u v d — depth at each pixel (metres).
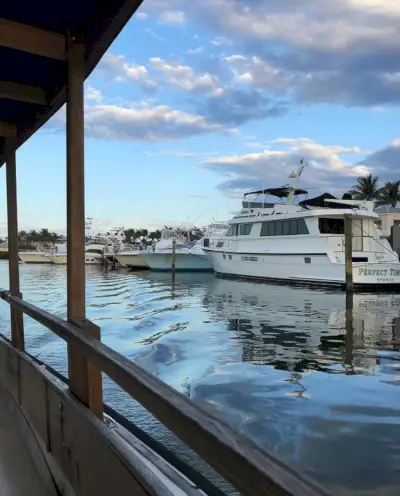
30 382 2.95
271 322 14.73
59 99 2.92
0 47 2.45
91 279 33.47
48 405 2.52
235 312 16.94
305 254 25.08
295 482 0.78
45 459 2.53
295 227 25.59
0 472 2.54
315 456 4.89
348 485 4.39
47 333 11.26
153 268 39.16
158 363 9.13
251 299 20.70
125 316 15.93
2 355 4.00
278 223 26.52
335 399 6.82
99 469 1.77
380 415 6.11
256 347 10.84
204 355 9.91
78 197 2.33
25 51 2.39
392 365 9.18
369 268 23.42
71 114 2.32
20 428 3.01
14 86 3.02
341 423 5.84
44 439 2.59
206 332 12.83
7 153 4.03
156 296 22.30
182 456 3.72
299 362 9.37
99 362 1.62
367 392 7.20
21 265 56.91
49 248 61.72
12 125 3.82
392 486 4.33
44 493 2.27
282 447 5.15
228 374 8.30
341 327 13.87
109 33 2.08
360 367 9.00
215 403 6.65
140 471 1.42
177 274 37.38
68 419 2.16
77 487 2.04
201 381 7.80
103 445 1.73
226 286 26.28
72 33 2.31
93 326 2.18
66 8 2.13
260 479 0.81
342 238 24.55
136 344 11.07
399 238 39.91
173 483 1.86
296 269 25.62
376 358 9.79
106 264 48.31
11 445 2.89
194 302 19.97
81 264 2.33
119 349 10.47
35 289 26.59
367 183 65.00
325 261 24.31
